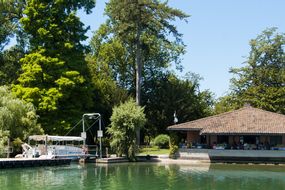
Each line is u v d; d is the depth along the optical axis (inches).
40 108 2390.5
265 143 2475.4
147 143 3427.7
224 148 2440.9
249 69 3449.8
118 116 2375.7
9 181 1512.1
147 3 2746.1
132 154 2373.3
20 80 2474.2
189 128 2551.7
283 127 2437.3
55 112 2427.4
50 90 2401.6
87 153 2298.2
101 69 3218.5
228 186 1480.1
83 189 1373.0
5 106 2148.1
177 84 3398.1
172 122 3267.7
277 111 3191.4
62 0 2527.1
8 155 2026.3
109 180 1572.3
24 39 2819.9
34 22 2527.1
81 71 2571.4
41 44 2529.5
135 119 2380.7
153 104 3363.7
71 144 2420.0
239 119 2571.4
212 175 1775.3
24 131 2170.3
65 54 2541.8
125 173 1793.8
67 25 2539.4
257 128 2449.6
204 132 2471.7
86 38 2625.5
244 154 2407.7
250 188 1445.6
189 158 2482.8
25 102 2305.6
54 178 1609.3
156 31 2837.1
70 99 2514.8
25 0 2783.0
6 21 2760.8
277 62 3420.3
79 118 2487.7
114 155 2477.9
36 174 1720.0
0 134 2028.8
